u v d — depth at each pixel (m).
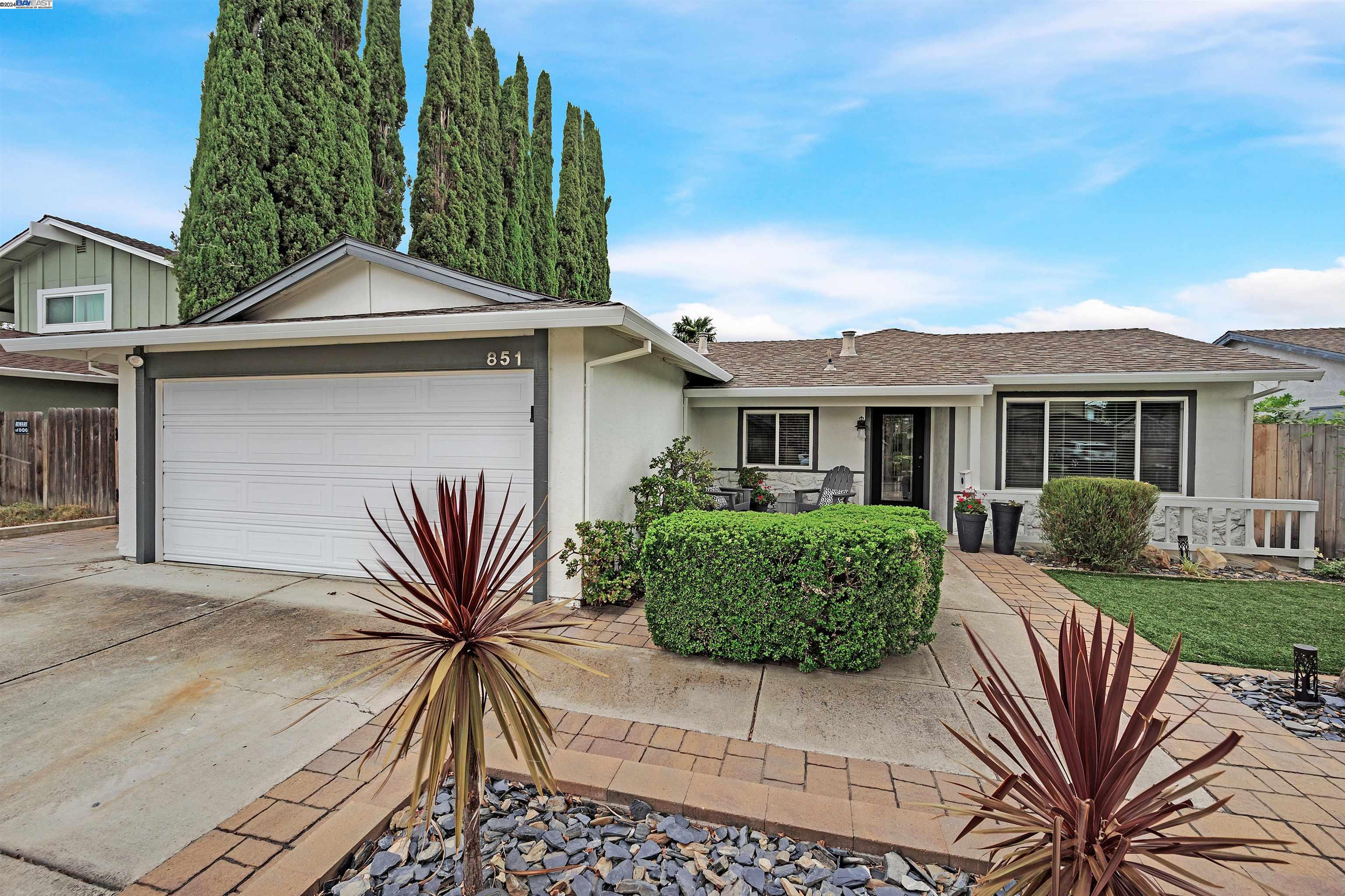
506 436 6.26
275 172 9.83
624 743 3.38
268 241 9.73
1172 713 3.81
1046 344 11.93
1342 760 3.24
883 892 2.27
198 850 2.47
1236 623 5.56
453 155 14.06
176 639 4.91
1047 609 6.03
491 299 7.22
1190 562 7.80
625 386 7.17
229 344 6.93
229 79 9.38
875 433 11.64
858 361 11.84
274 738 3.40
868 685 4.18
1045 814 1.72
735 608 4.42
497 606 2.23
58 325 12.88
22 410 12.14
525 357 6.03
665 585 4.63
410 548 6.58
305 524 6.93
